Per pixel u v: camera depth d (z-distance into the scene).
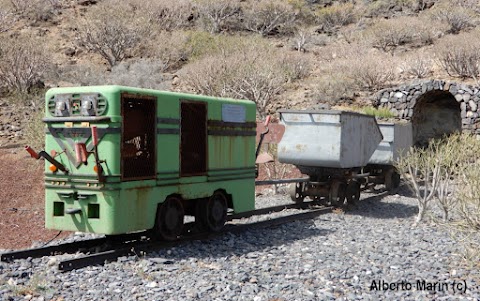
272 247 9.27
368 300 6.24
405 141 19.16
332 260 8.30
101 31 30.78
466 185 9.16
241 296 6.35
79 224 8.37
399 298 6.37
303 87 29.30
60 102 8.49
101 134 8.16
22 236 11.80
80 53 32.34
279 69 28.58
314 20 44.56
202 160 9.82
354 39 38.56
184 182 9.30
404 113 26.27
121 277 7.10
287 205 13.77
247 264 7.99
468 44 29.50
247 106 10.90
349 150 13.85
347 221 12.38
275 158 17.67
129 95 8.34
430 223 12.23
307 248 9.19
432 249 9.19
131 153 8.74
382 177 18.23
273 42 39.03
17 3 36.88
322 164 13.63
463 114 24.88
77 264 7.43
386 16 43.88
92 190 8.23
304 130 13.76
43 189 15.75
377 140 15.74
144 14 36.50
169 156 9.02
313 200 14.84
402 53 35.81
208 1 40.75
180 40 33.69
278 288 6.67
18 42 25.84
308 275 7.32
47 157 8.31
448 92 26.33
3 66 24.62
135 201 8.42
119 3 36.44
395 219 12.99
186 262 8.02
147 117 8.84
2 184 15.77
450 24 39.00
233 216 11.45
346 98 27.80
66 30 35.28
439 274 7.54
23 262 7.73
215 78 26.50
